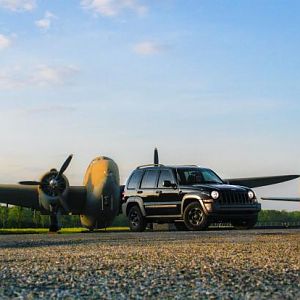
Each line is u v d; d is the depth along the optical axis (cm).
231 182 2955
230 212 1791
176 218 1869
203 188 1806
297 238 1141
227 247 853
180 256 687
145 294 380
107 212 2922
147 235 1436
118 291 394
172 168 1912
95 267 561
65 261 636
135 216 1992
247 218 1836
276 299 356
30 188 3056
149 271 518
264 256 673
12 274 504
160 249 833
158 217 1920
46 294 384
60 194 2700
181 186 1861
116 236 1413
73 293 387
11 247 945
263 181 2994
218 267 546
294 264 571
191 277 469
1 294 385
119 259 654
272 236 1240
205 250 790
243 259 633
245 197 1825
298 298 359
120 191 2962
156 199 1922
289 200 3167
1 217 5972
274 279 450
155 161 2653
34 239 1280
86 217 3056
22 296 376
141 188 1973
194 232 1580
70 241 1149
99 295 377
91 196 2938
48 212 2830
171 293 383
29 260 655
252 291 387
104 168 2895
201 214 1800
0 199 3055
